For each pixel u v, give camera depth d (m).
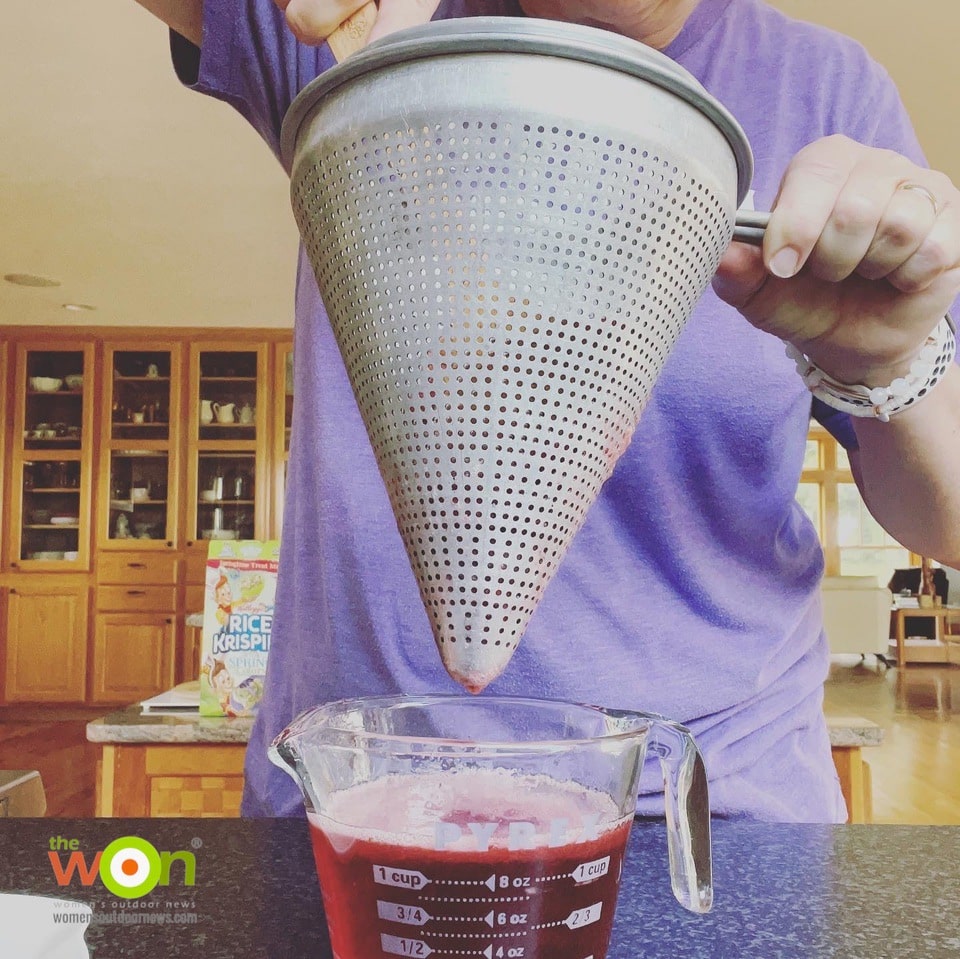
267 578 1.45
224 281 3.76
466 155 0.26
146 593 4.49
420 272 0.27
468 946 0.29
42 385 4.55
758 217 0.34
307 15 0.34
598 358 0.28
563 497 0.29
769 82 0.63
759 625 0.63
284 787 0.65
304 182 0.30
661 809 0.57
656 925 0.41
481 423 0.28
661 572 0.62
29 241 3.28
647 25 0.56
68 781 3.07
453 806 0.31
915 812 2.70
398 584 0.61
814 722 0.69
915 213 0.33
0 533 4.50
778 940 0.39
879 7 2.00
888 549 7.85
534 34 0.26
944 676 6.02
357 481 0.62
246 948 0.38
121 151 2.58
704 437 0.60
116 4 1.94
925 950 0.38
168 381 4.57
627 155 0.27
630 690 0.59
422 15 0.34
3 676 4.44
